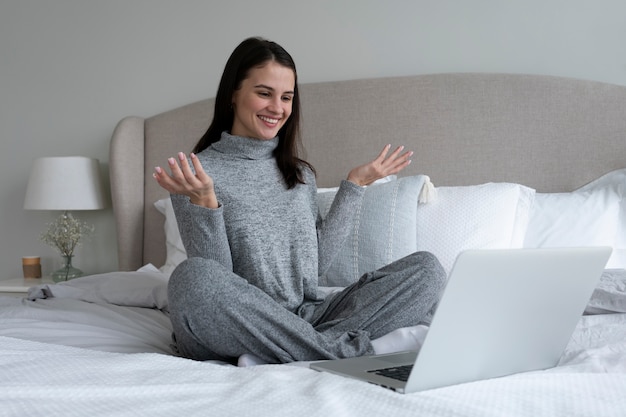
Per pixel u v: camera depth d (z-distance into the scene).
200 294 1.43
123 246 3.24
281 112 1.76
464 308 1.07
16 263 3.66
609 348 1.35
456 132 2.97
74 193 3.25
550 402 0.93
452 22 3.08
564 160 2.88
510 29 3.02
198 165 1.51
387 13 3.15
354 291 1.71
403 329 1.54
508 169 2.92
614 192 2.59
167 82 3.46
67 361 1.14
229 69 1.80
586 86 2.88
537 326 1.21
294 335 1.45
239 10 3.35
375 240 2.34
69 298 2.23
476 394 0.97
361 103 3.07
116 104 3.53
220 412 0.89
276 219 1.75
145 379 1.06
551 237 2.50
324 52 3.23
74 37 3.58
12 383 1.00
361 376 1.13
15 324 1.76
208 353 1.54
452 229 2.39
